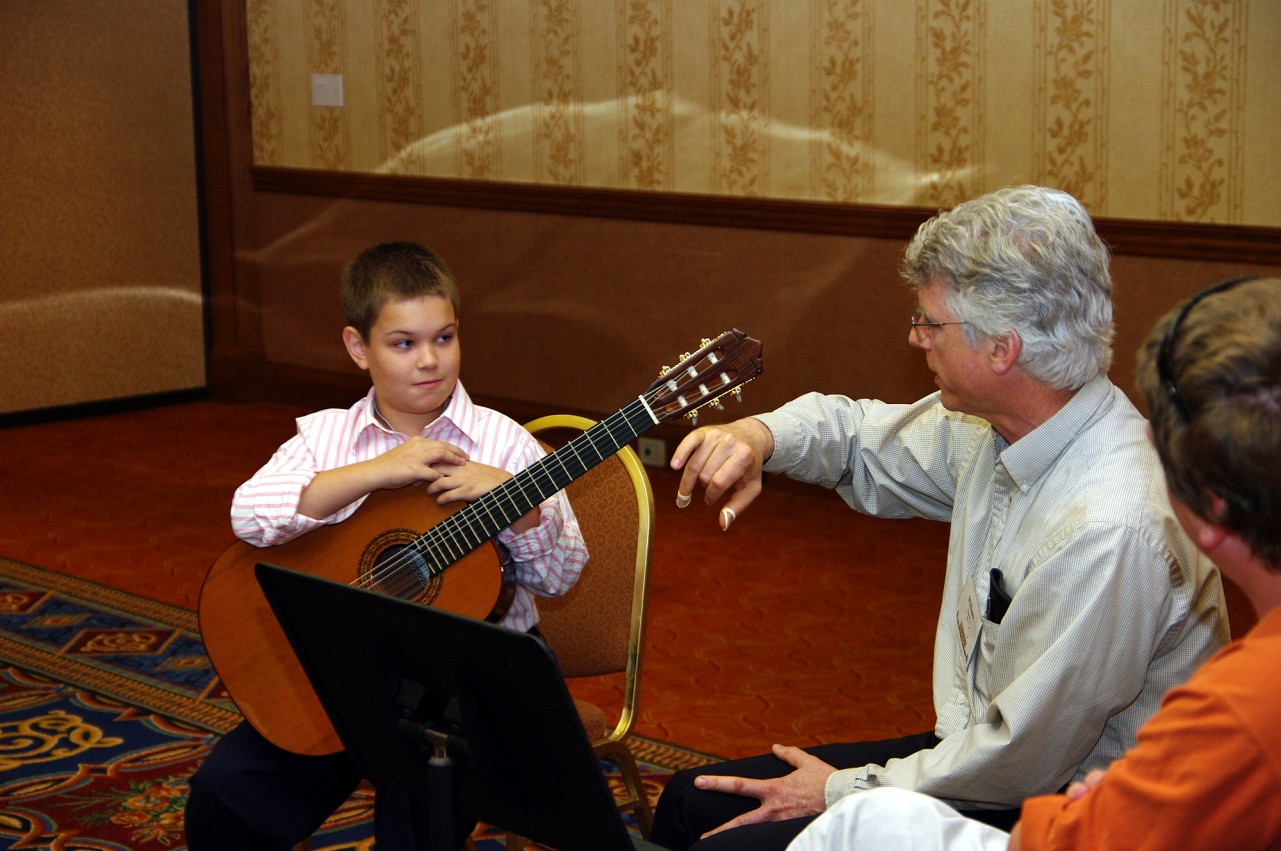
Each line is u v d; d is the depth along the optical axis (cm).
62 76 681
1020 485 180
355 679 161
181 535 508
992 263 169
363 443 228
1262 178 457
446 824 156
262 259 746
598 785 143
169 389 748
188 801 212
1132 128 479
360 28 678
